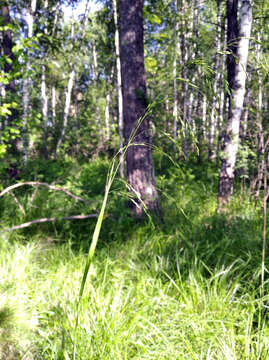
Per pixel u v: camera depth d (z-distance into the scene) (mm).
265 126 4172
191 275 2699
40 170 6469
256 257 3148
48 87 18969
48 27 12008
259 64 2139
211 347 2115
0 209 4559
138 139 4355
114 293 2533
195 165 9969
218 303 2416
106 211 4238
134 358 1958
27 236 3867
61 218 3992
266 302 2518
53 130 13789
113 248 3549
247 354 1950
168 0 11594
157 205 4512
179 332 2154
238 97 5691
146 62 13477
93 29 15078
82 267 3008
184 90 11578
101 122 19188
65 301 2396
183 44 12117
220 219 4488
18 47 4387
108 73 17188
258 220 4391
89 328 2068
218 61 6887
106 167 10016
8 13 7266
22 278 2742
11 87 7043
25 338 1874
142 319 2264
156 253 3309
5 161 5016
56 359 1920
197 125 12312
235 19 6770
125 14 4324
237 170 7578
